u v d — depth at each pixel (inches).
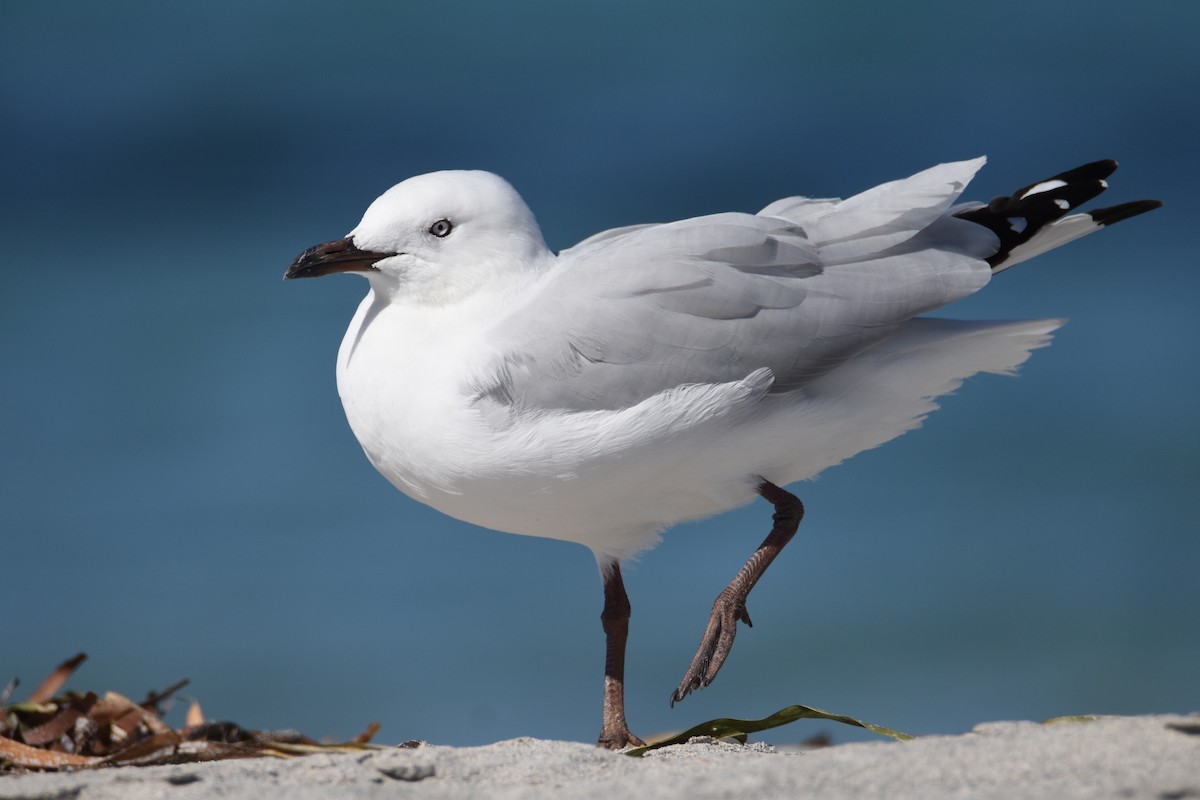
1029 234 424.8
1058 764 267.0
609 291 397.7
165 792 285.0
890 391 417.4
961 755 276.4
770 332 398.6
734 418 396.5
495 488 400.5
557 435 387.5
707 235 404.8
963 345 418.0
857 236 413.7
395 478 420.2
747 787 269.9
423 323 411.8
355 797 280.7
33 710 426.3
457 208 411.2
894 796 257.0
